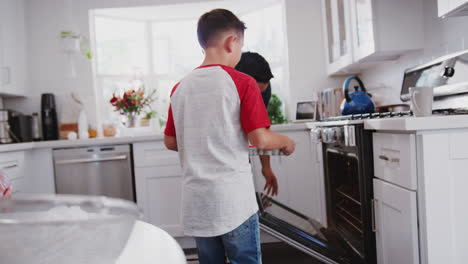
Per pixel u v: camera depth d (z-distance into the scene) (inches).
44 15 127.0
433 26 78.2
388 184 53.6
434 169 44.4
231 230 37.1
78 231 8.1
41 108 122.2
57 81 126.9
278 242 98.3
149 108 132.3
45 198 8.2
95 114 127.4
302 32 127.2
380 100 105.8
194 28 143.6
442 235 44.6
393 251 52.9
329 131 72.6
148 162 104.7
